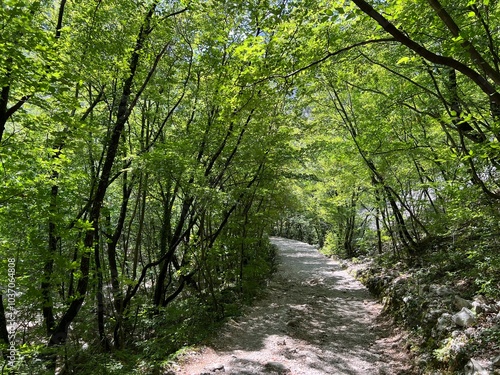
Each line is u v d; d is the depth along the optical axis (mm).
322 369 5941
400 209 12109
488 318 5234
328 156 13625
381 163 10273
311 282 14203
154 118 11117
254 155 9883
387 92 9820
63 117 6266
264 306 10469
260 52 5172
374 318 9023
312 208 22938
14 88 5844
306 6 4863
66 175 8109
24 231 6832
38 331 7867
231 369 5914
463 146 5324
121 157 9195
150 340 7898
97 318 9148
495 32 5094
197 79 10453
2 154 5820
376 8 4387
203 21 9625
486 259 6988
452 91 5926
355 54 7188
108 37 7418
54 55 5473
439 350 5324
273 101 8953
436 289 7277
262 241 14211
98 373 6391
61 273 7102
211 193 8109
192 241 10000
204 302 10016
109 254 9297
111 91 9406
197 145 9648
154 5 8094
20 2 4836
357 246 20406
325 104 12617
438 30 4797
